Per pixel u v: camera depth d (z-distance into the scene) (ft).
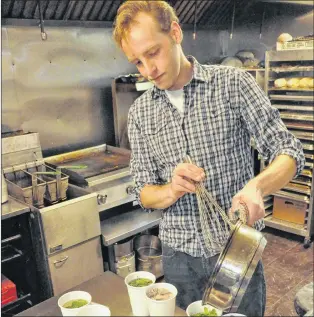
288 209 11.81
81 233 8.24
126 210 10.48
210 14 13.02
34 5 9.25
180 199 4.71
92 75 11.02
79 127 11.00
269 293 9.04
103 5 10.34
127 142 11.53
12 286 7.70
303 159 4.14
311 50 10.37
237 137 4.56
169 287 3.42
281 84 11.41
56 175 8.30
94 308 3.03
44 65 9.98
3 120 9.48
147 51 3.81
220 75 4.46
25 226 7.95
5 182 7.99
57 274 8.05
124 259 9.26
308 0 12.14
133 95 11.35
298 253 10.92
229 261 3.12
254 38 13.82
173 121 4.61
